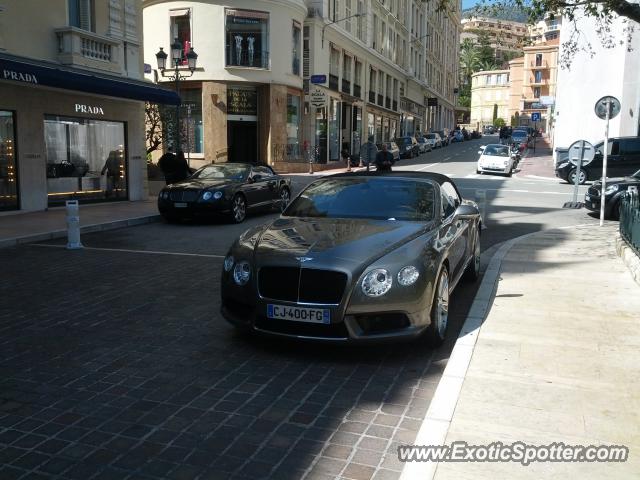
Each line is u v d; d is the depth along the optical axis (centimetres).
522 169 3161
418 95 6594
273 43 2956
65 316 629
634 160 2328
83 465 337
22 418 395
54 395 430
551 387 430
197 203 1330
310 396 431
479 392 422
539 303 653
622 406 401
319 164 3275
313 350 523
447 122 9044
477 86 11662
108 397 427
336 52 3788
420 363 496
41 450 353
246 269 509
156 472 330
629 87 2583
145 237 1187
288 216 622
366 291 470
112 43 1639
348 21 3931
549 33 8938
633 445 351
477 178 2703
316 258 484
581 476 319
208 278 809
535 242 1070
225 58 2864
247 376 466
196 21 2834
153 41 2930
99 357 507
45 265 901
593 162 2345
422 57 6556
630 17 963
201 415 400
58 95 1520
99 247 1068
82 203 1641
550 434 364
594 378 447
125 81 1634
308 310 475
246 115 3006
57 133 1547
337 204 624
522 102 9200
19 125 1420
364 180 662
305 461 342
